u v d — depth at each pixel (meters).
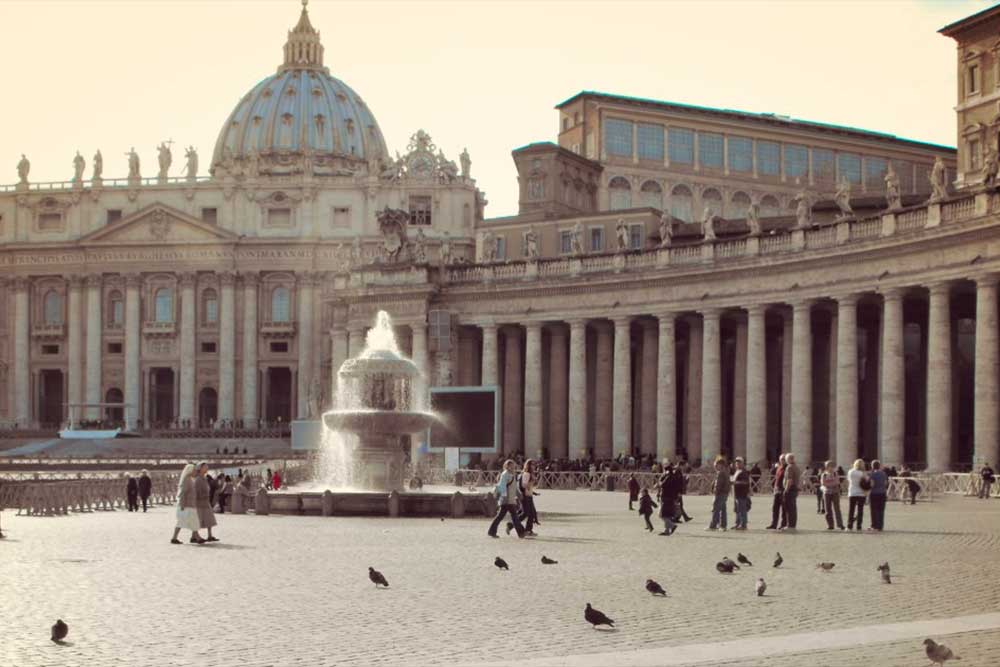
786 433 82.50
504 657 19.28
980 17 102.88
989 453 66.25
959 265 68.06
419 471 78.38
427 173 161.25
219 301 162.00
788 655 19.31
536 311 94.44
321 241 160.12
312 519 48.06
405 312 99.50
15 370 166.25
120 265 163.25
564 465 83.06
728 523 45.66
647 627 21.73
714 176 147.12
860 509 40.81
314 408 133.00
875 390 84.19
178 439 137.75
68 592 26.17
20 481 60.84
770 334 89.94
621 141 143.12
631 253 89.44
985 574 28.59
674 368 86.94
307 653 19.64
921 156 159.00
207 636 21.06
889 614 23.05
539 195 129.75
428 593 25.80
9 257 166.38
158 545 37.09
